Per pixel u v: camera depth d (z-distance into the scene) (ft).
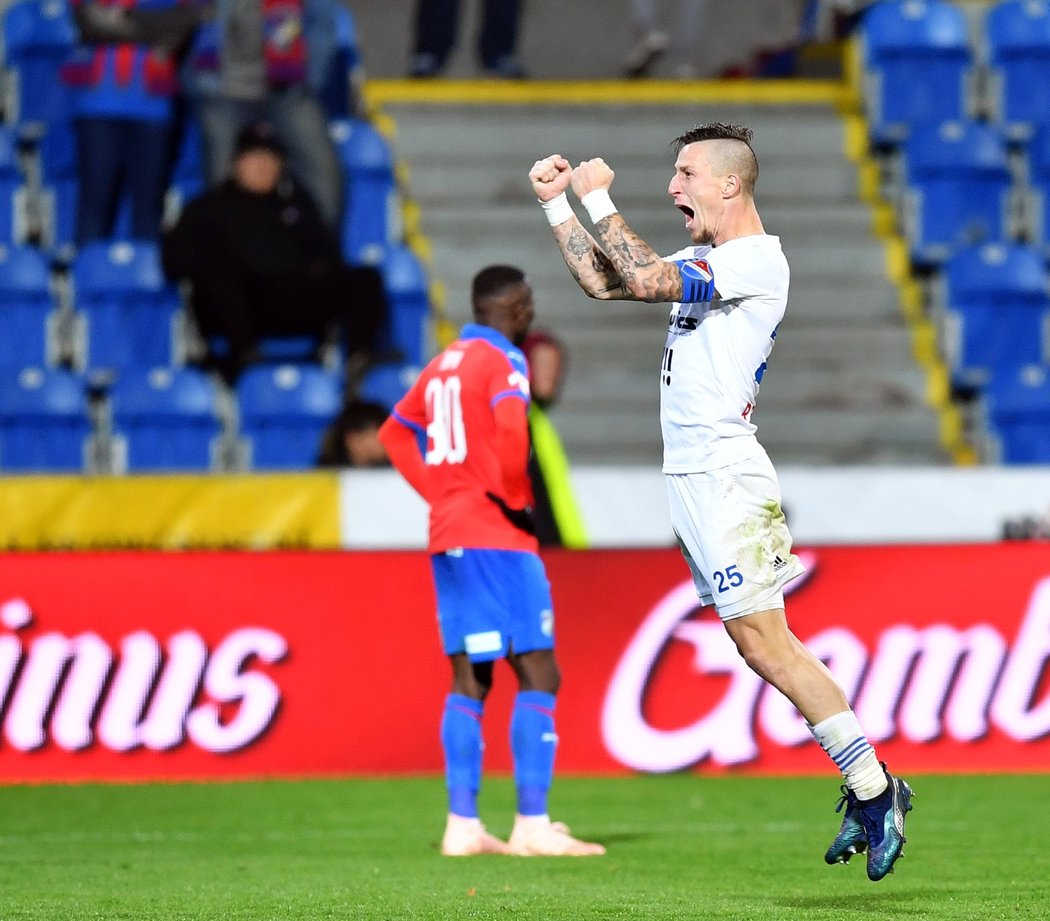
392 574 93.15
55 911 48.83
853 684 92.53
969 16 164.14
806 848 66.23
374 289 129.18
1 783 89.81
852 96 165.37
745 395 48.47
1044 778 90.38
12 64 154.61
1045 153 152.46
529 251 149.07
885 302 147.02
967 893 52.08
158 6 137.69
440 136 159.84
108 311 131.85
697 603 93.15
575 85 164.96
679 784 89.66
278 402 122.83
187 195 146.41
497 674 93.76
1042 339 141.08
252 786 89.35
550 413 135.23
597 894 51.85
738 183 48.93
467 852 64.49
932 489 104.53
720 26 186.39
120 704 90.68
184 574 91.50
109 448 126.52
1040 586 92.94
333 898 51.29
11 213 145.48
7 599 90.22
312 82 140.67
